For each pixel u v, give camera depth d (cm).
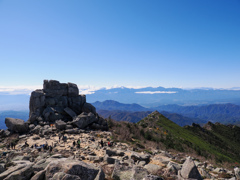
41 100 6138
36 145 3516
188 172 1339
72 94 6975
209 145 9712
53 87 6669
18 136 4553
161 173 1633
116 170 1459
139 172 1405
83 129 5412
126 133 5762
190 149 6400
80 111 6775
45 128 4950
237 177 1681
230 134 16625
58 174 1020
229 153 9638
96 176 1206
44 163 1416
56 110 6141
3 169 1361
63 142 3853
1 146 3684
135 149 3600
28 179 1152
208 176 1820
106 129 5934
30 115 6028
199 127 14875
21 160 1762
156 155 3002
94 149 3212
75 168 1142
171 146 6062
